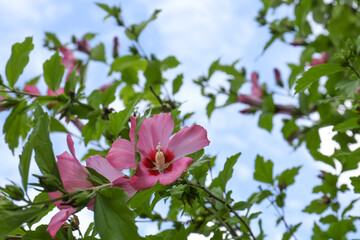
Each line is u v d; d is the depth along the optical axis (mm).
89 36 1331
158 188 711
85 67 1279
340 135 1063
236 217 863
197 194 727
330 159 1061
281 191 1034
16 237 722
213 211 886
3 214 649
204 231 864
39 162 663
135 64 1187
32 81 1073
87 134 975
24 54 951
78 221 740
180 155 700
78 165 675
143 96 1128
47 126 669
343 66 834
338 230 1001
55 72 986
